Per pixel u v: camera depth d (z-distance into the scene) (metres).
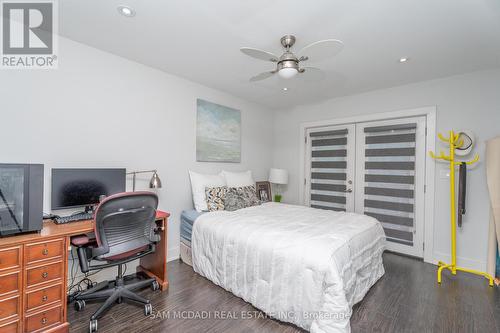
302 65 2.57
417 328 1.73
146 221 2.00
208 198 3.00
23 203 1.58
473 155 2.72
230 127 3.73
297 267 1.71
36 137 1.98
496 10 1.63
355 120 3.63
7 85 1.85
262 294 1.88
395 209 3.32
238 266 2.09
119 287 1.98
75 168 2.15
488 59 2.40
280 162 4.61
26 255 1.50
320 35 1.99
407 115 3.17
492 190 2.44
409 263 2.98
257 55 1.85
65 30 2.00
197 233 2.57
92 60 2.29
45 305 1.57
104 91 2.37
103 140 2.38
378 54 2.32
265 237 1.99
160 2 1.63
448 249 2.90
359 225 2.34
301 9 1.66
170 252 2.94
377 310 1.95
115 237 1.83
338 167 3.88
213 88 3.44
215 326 1.75
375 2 1.57
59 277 1.63
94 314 1.71
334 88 3.35
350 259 1.84
